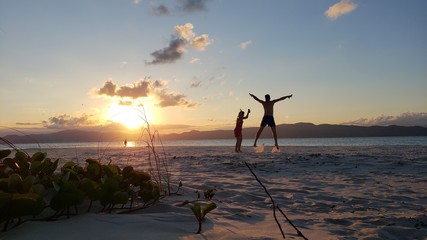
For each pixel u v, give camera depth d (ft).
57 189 6.87
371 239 7.58
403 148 42.45
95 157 31.40
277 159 28.17
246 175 18.66
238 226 7.54
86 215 6.85
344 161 25.45
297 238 6.88
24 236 5.73
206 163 25.44
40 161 9.31
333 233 7.91
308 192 13.70
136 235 6.00
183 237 6.12
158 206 8.52
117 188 7.53
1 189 6.66
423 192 13.79
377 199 12.41
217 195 12.30
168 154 37.32
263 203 11.44
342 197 12.72
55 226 6.18
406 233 8.20
